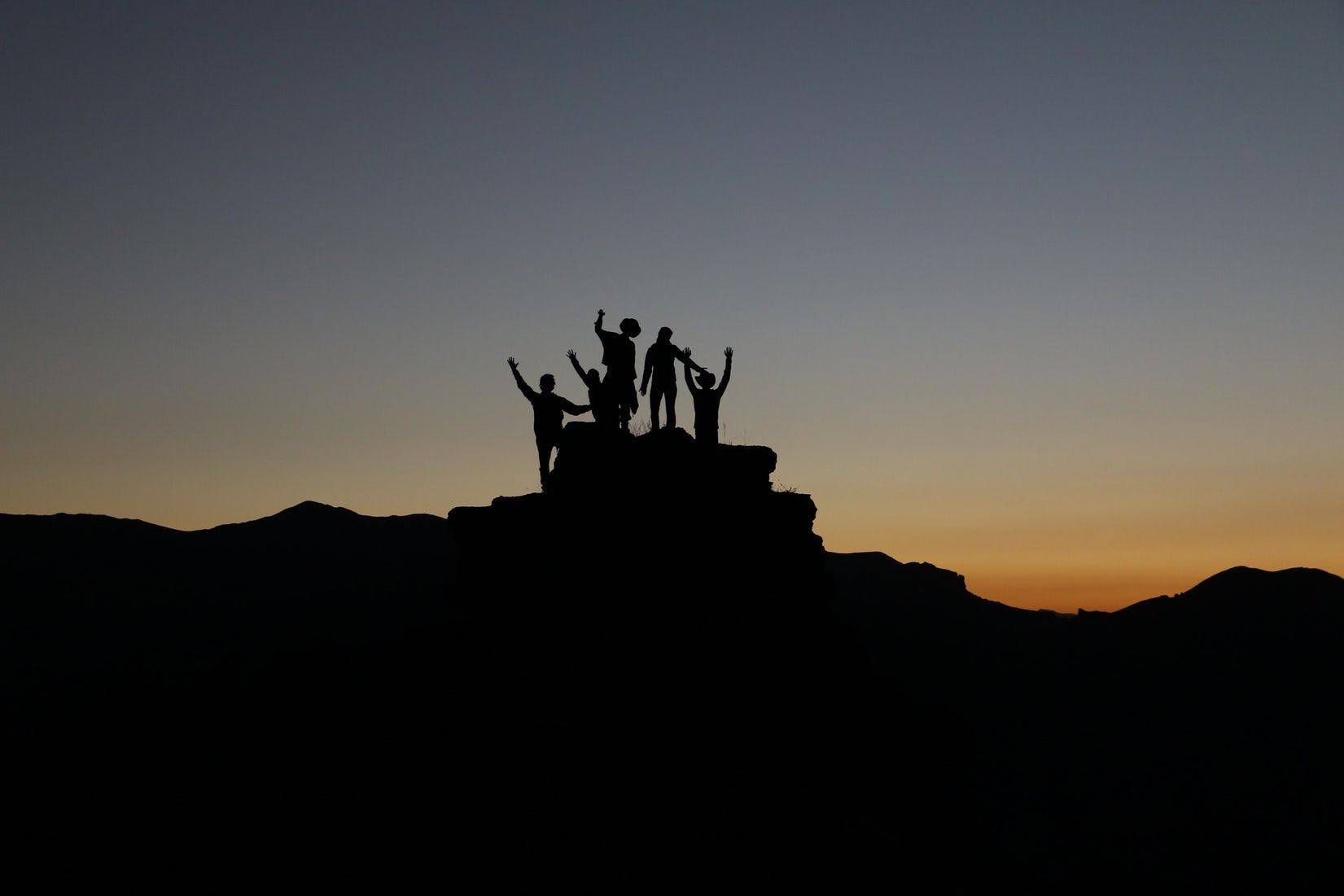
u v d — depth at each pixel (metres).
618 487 24.77
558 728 20.45
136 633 71.06
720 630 23.28
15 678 57.59
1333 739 74.12
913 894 19.28
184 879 17.30
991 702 78.62
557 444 26.39
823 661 24.44
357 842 17.89
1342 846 61.31
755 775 20.22
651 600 23.45
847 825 19.94
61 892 16.94
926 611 95.56
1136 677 85.75
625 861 17.38
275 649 66.50
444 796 18.88
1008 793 65.44
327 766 20.39
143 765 21.44
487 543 25.23
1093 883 56.16
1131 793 67.00
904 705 25.92
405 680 23.89
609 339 26.38
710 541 24.30
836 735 22.97
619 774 19.27
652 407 26.16
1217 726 76.38
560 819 18.16
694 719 21.31
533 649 23.30
